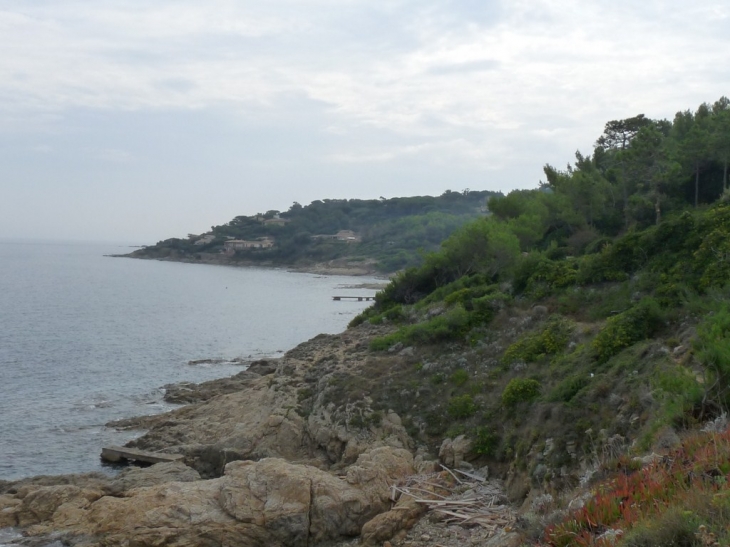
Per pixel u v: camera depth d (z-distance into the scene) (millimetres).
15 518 23719
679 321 24016
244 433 31344
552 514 12758
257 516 20734
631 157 51156
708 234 29188
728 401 15195
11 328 79875
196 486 22484
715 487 10117
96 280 171000
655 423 16344
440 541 18672
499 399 25609
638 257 31797
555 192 55688
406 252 196250
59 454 33781
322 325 90875
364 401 28688
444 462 24234
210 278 187375
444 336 32750
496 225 49344
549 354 26906
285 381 34625
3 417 40344
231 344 72875
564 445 20250
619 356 22922
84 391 47594
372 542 19609
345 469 24969
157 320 93375
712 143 43812
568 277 33594
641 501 10641
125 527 20953
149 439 34625
